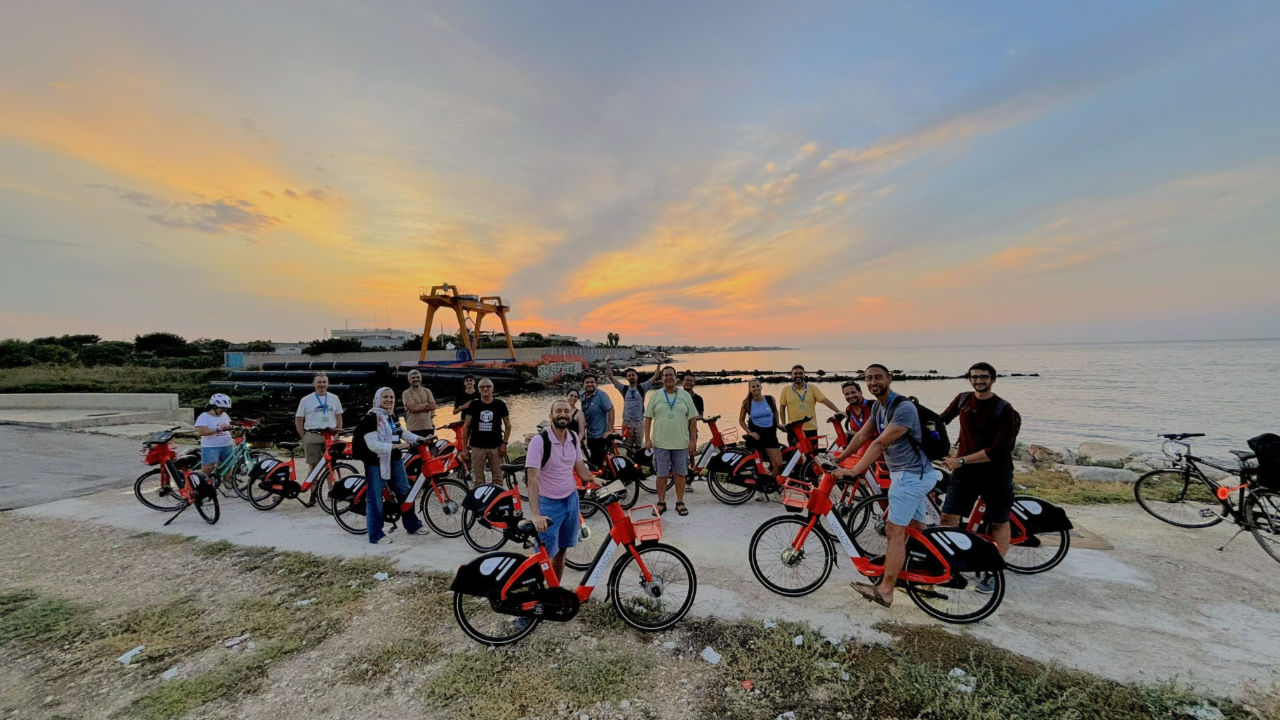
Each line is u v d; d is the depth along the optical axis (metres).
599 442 6.72
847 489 5.70
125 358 51.31
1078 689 2.88
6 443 12.10
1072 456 10.61
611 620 3.86
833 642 3.46
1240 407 23.78
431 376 41.38
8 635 3.81
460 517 5.95
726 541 5.44
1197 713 2.69
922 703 2.85
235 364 47.75
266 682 3.23
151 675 3.33
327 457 6.79
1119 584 4.17
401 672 3.30
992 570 3.53
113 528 6.27
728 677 3.16
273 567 5.02
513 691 3.08
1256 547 4.87
